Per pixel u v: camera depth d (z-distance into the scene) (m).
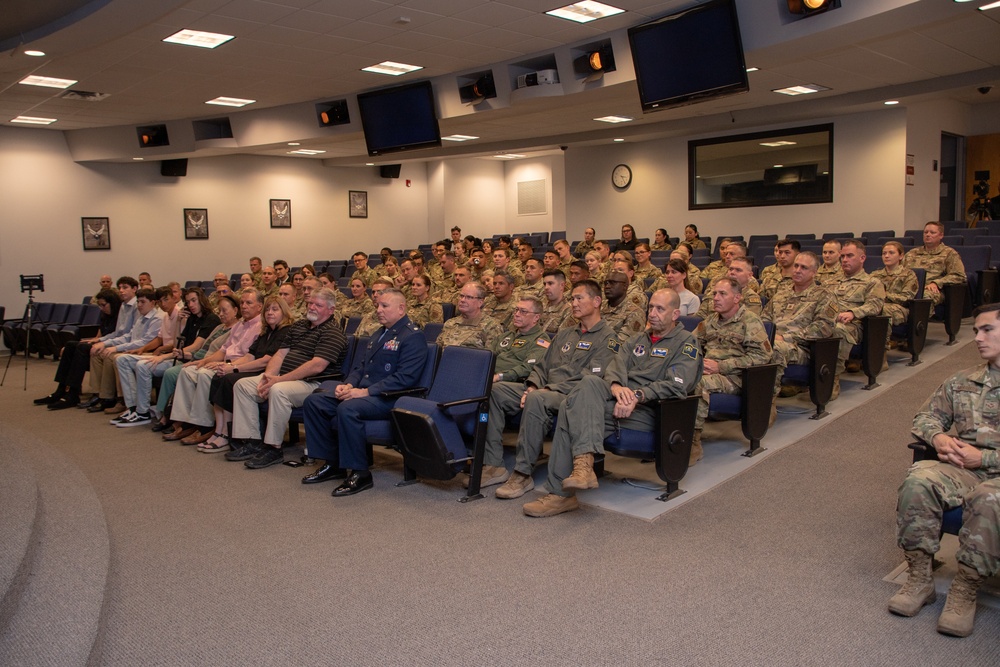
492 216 16.98
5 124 10.30
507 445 4.08
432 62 7.76
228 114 10.12
